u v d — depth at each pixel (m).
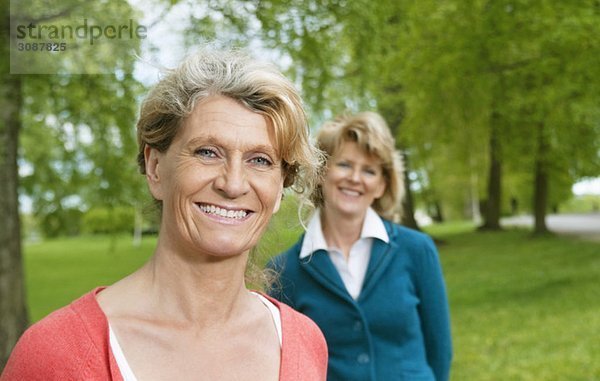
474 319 9.05
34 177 8.78
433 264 2.52
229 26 6.74
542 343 7.18
